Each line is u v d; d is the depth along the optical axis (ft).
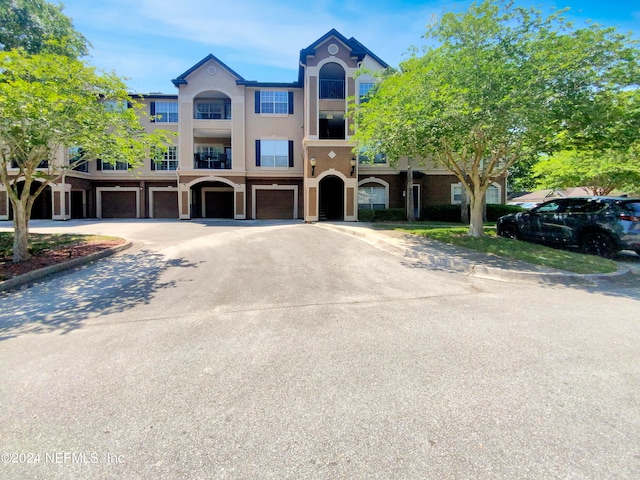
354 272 25.00
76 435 8.21
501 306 17.63
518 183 84.53
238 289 20.85
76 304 18.39
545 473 7.02
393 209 70.95
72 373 11.06
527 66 28.48
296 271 25.32
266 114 78.69
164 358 12.05
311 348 12.74
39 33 39.06
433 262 28.27
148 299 19.13
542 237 34.99
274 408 9.22
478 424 8.53
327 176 69.97
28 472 7.13
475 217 38.75
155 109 80.74
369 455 7.57
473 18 30.73
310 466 7.28
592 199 32.32
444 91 29.09
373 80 69.15
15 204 28.25
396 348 12.69
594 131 29.04
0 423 8.63
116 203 84.12
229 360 11.86
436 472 7.09
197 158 79.00
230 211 87.20
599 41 26.86
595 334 13.94
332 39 66.49
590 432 8.19
